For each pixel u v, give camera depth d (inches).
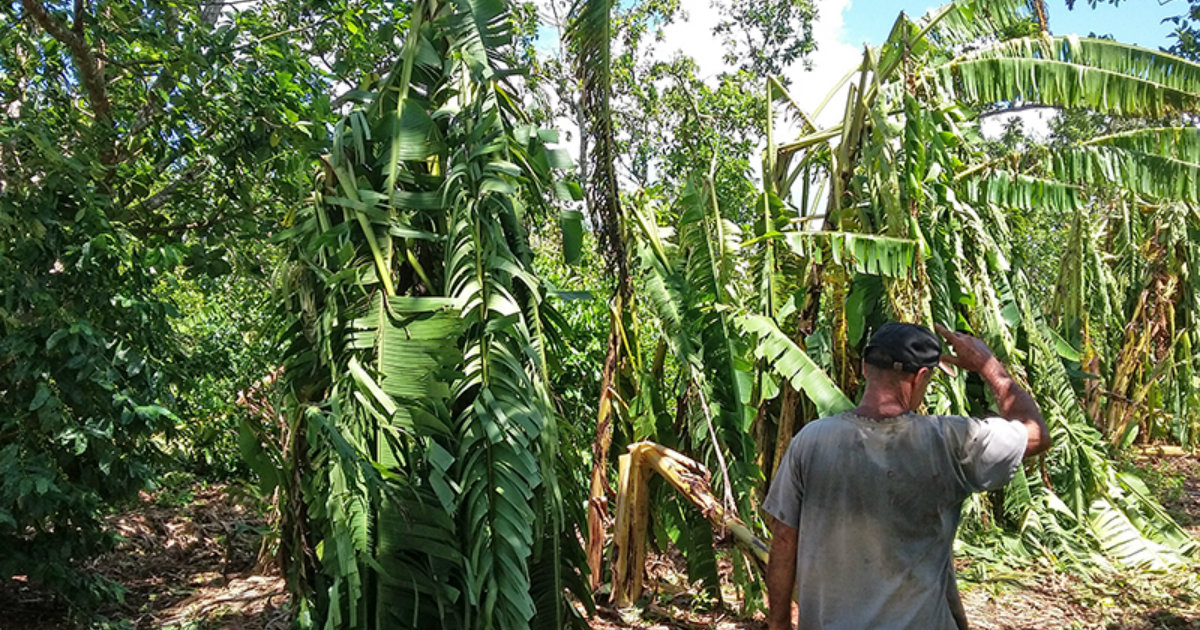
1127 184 249.3
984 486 97.5
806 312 253.3
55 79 270.1
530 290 162.4
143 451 228.5
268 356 235.6
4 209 195.6
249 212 255.1
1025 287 316.8
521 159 170.6
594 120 197.2
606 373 231.8
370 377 148.8
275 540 259.9
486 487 147.7
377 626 147.6
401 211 160.2
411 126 158.7
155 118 263.0
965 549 279.0
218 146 256.1
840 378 245.9
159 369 223.1
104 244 203.3
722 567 261.7
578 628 172.6
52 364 200.1
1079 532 293.3
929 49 253.1
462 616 153.4
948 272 249.9
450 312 150.2
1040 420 102.5
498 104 169.0
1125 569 271.9
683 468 203.6
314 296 160.7
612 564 218.8
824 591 98.0
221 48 249.6
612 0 185.0
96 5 259.1
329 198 157.1
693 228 228.1
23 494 184.9
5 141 203.2
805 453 101.7
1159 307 486.0
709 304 223.1
